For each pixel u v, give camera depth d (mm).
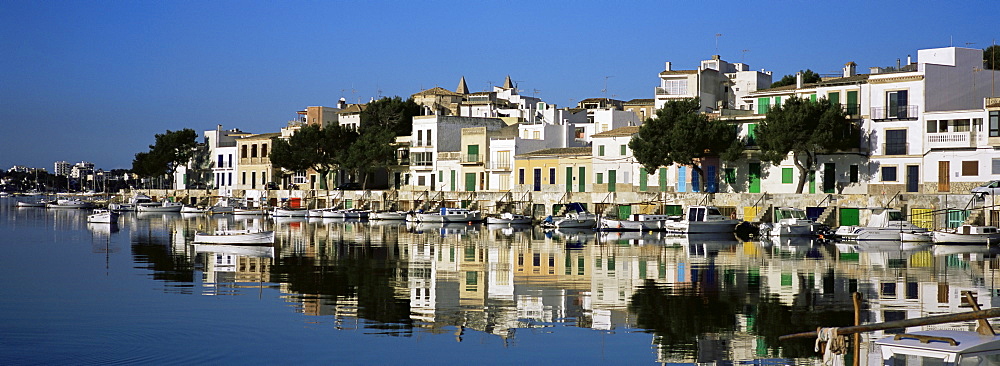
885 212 78188
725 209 91688
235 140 166750
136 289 44125
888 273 50781
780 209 84438
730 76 128875
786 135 86625
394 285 45781
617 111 122812
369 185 140625
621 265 55156
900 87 87625
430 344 32312
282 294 42688
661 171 102312
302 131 136000
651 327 35094
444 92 170375
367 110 148250
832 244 73312
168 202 148250
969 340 21578
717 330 34531
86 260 57719
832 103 91250
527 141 119188
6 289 44031
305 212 126188
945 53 88750
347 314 37594
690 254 62969
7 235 83250
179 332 33969
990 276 49312
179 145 168875
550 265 55125
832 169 91188
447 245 71188
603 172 107438
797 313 37812
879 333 32312
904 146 87188
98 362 29781
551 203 107125
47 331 34156
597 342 32625
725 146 94625
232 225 105000
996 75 90562
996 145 80812
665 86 123750
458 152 127438
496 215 107062
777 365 29438
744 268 53438
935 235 73188
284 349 31469
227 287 44969
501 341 32750
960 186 83312
